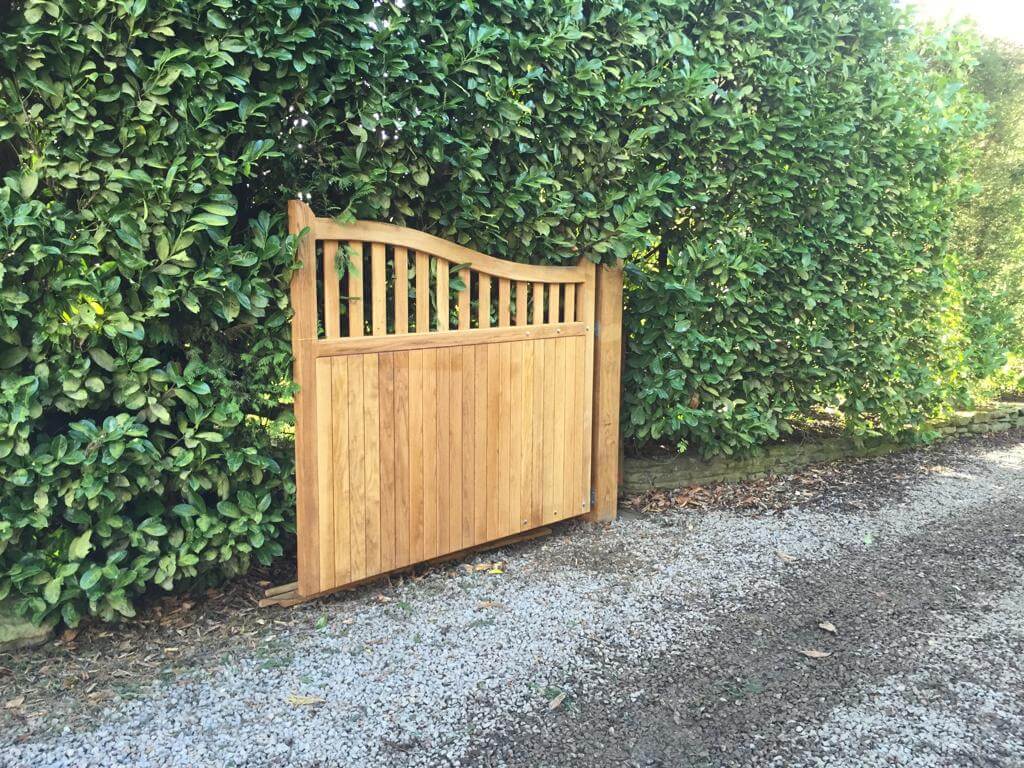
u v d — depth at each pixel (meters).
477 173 3.16
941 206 5.47
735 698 2.43
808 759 2.12
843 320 5.05
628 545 3.83
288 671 2.53
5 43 2.31
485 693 2.43
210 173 2.59
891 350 5.27
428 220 3.35
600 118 3.67
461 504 3.46
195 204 2.59
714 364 4.54
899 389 5.49
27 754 2.05
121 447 2.48
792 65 4.43
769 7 4.30
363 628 2.87
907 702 2.42
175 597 3.01
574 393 3.93
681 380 4.26
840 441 5.54
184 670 2.52
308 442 2.88
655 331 4.25
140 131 2.48
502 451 3.61
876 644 2.82
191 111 2.52
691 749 2.16
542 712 2.33
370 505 3.11
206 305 2.71
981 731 2.26
